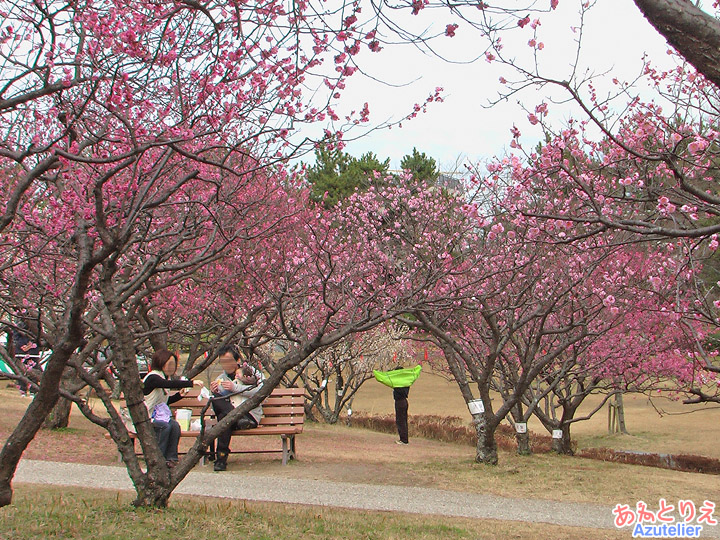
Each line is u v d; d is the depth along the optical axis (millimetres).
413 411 22766
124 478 7938
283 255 10055
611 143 7160
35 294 8117
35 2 4473
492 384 14820
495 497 8422
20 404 13961
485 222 8484
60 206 6148
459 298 8336
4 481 4867
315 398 18484
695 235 4539
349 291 8250
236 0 4613
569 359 12891
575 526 7098
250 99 5742
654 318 12477
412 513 7223
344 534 5719
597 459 13648
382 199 14359
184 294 11242
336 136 5418
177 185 5531
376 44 4773
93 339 7367
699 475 11547
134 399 5801
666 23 3424
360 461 10750
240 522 5742
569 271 9930
